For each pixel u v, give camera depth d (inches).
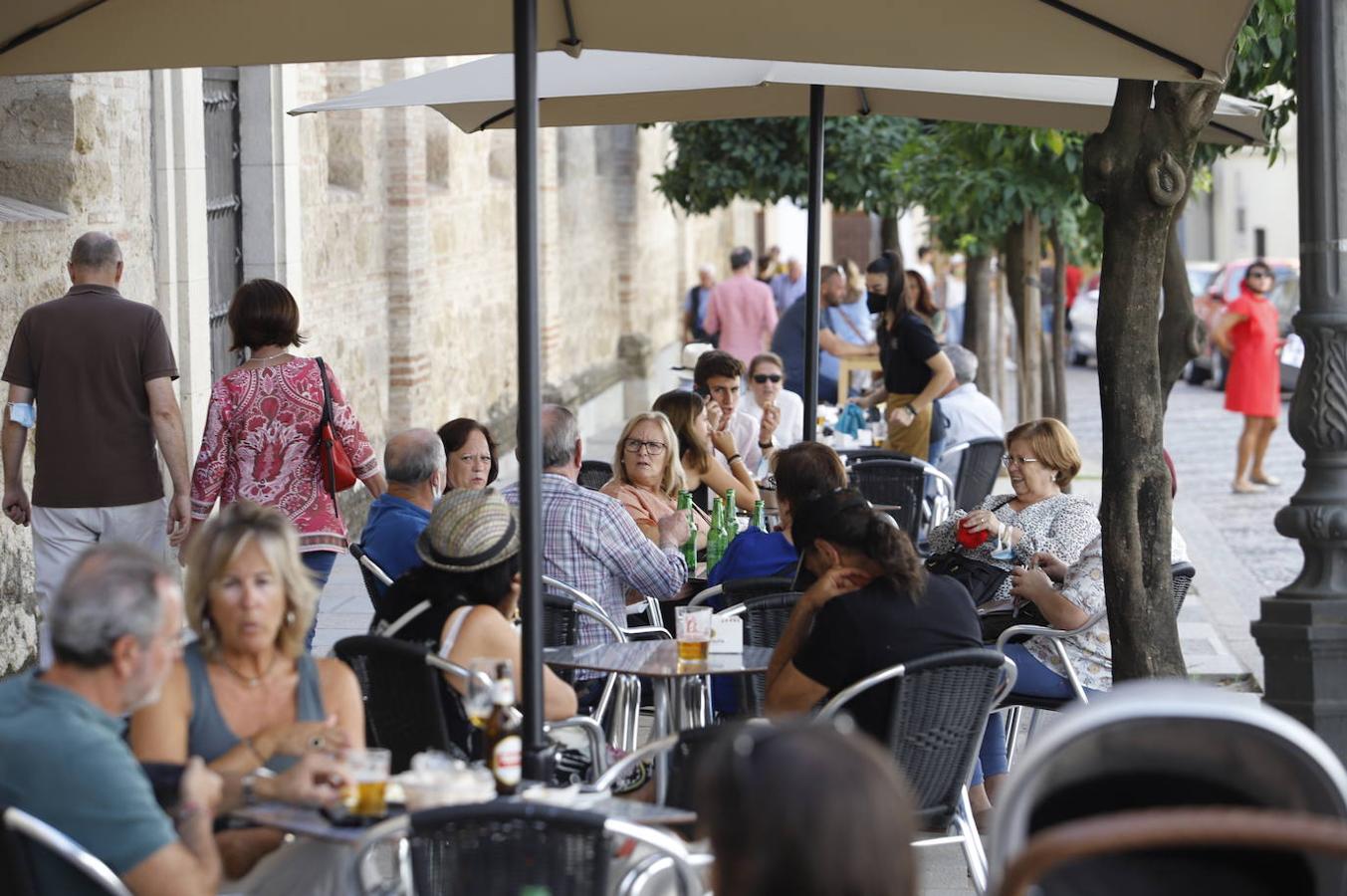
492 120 458.6
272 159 623.5
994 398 1048.8
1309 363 313.0
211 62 309.6
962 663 266.4
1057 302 842.8
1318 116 308.8
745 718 316.8
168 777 205.9
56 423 382.3
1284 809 150.6
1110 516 313.4
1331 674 311.1
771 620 324.2
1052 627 344.2
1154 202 304.8
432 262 829.2
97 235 386.3
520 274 233.9
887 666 269.0
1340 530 310.5
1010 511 378.0
